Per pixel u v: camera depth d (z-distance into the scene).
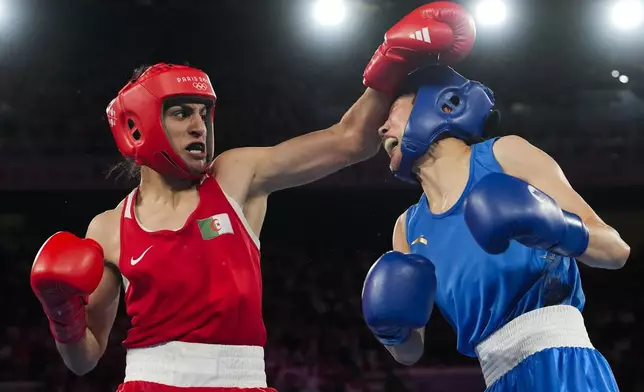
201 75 3.39
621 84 13.41
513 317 3.02
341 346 11.96
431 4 3.37
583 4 12.34
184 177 3.38
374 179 12.85
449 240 3.16
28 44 13.12
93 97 13.34
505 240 2.69
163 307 3.19
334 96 13.98
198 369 3.11
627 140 13.17
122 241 3.31
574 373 2.84
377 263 3.16
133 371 3.20
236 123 13.74
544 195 2.75
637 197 13.43
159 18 13.07
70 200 13.23
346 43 13.31
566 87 13.48
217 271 3.21
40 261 3.13
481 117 3.24
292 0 12.91
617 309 13.10
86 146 12.88
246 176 3.47
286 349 11.88
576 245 2.75
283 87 14.02
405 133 3.22
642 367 12.22
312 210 13.94
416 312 3.03
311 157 3.56
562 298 3.03
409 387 10.64
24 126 12.97
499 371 3.01
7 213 13.24
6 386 10.98
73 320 3.28
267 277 13.61
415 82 3.33
